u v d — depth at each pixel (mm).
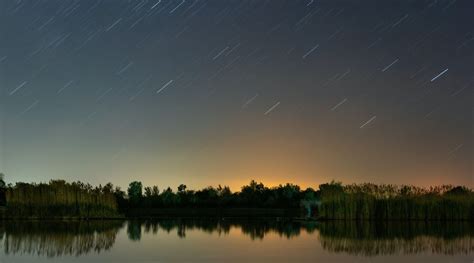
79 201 96188
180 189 149250
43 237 54000
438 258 39125
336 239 53688
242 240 52250
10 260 36625
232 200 147500
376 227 73625
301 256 39469
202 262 35844
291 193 148125
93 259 37156
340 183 96000
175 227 73688
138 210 138000
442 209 92375
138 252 41281
